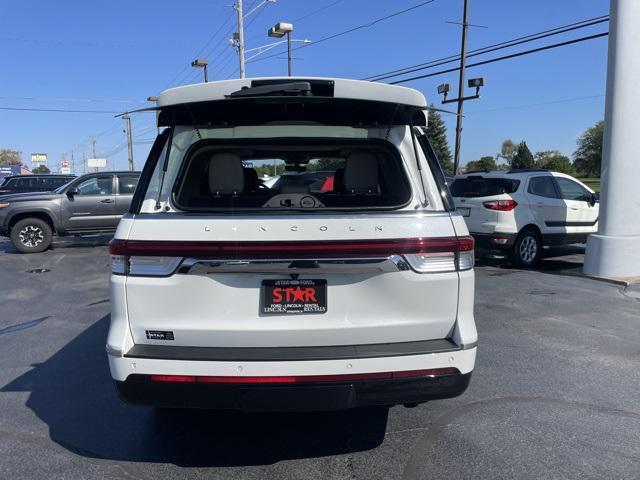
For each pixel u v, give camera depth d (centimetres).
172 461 327
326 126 337
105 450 340
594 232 991
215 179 331
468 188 1051
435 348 281
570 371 473
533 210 991
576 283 848
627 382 448
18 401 416
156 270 275
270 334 278
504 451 335
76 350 541
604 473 311
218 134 335
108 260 1128
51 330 614
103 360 511
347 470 316
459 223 293
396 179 329
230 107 321
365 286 282
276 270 274
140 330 280
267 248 271
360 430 366
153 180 303
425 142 327
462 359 284
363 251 275
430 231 284
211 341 280
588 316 655
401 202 306
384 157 346
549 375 463
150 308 277
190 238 272
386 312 283
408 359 276
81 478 307
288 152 389
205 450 341
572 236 1049
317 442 350
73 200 1270
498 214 972
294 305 279
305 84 301
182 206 294
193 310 277
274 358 270
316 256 274
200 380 271
